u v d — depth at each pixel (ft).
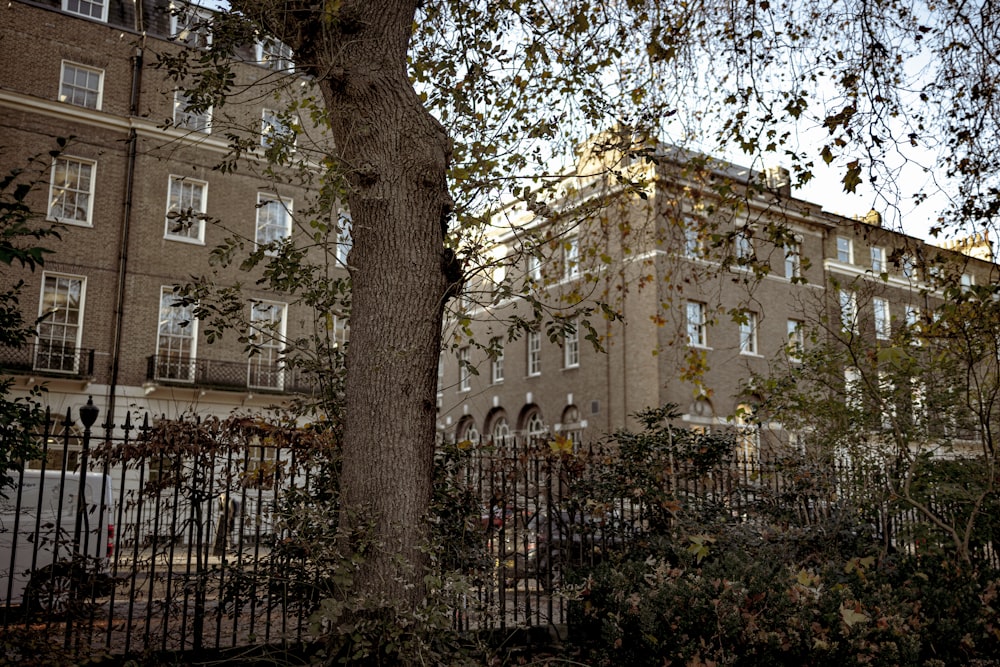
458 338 25.46
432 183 22.34
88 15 85.25
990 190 34.12
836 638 23.88
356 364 21.40
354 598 18.95
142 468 22.94
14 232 17.76
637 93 37.50
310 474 24.73
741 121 34.50
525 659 25.88
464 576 22.22
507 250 99.30
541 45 31.91
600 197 28.81
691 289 100.58
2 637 20.10
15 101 78.43
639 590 25.16
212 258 23.58
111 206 82.79
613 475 30.96
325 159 24.12
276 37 24.63
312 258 79.10
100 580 22.86
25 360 77.10
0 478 21.67
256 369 87.86
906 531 34.40
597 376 106.73
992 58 33.14
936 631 27.48
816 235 112.47
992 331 33.65
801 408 40.81
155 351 83.30
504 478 27.76
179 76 25.98
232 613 24.79
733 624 22.86
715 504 32.65
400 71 22.80
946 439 39.75
